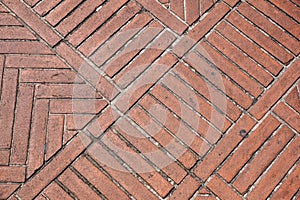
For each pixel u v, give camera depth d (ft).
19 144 6.68
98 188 6.57
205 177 6.64
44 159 6.63
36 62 7.06
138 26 7.34
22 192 6.49
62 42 7.20
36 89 6.93
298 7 7.54
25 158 6.62
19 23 7.25
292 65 7.22
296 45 7.32
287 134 6.87
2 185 6.50
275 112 6.97
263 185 6.63
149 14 7.41
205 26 7.37
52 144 6.70
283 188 6.62
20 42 7.15
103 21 7.34
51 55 7.11
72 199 6.51
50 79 6.99
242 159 6.73
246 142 6.81
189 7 7.45
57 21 7.30
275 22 7.43
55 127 6.78
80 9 7.38
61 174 6.59
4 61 7.03
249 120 6.91
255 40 7.32
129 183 6.60
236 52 7.25
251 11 7.47
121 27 7.32
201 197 6.57
